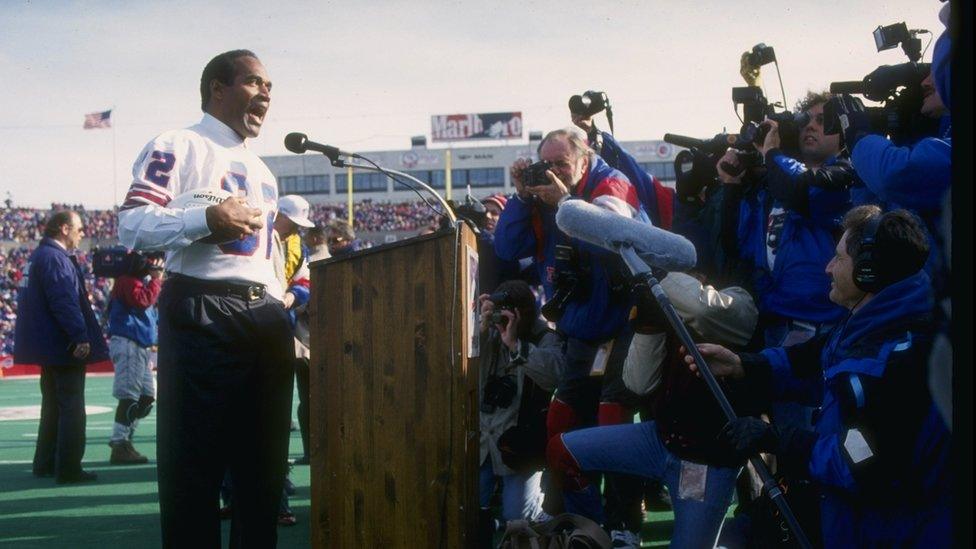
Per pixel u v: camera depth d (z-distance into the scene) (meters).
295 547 5.07
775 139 4.05
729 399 3.24
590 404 4.50
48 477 7.53
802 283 3.95
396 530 3.22
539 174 4.29
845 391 2.66
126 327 8.12
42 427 7.57
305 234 7.28
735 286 4.09
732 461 3.21
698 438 3.23
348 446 3.33
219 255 3.48
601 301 4.25
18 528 5.65
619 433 3.51
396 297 3.25
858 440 2.60
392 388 3.24
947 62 2.40
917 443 2.56
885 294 2.68
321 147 3.60
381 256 3.28
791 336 3.97
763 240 4.14
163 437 3.45
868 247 2.70
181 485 3.41
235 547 3.69
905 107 3.50
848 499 2.70
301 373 7.46
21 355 7.18
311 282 3.39
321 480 3.37
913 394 2.56
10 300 38.00
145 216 3.38
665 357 3.43
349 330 3.34
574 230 3.29
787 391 3.28
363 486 3.29
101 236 63.62
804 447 2.79
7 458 8.74
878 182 3.12
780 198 3.89
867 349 2.66
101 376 21.56
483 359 4.92
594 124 5.04
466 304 3.22
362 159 3.65
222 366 3.44
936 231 3.02
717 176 4.61
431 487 3.16
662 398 3.32
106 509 6.20
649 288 3.35
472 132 88.12
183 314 3.43
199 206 3.38
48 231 7.31
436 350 3.18
